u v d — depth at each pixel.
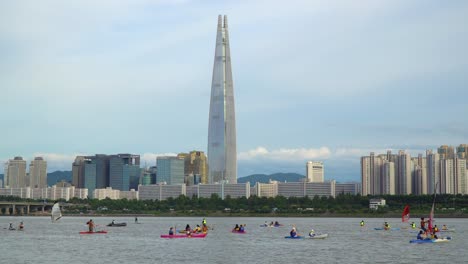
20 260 168.75
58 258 173.00
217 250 196.25
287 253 187.50
